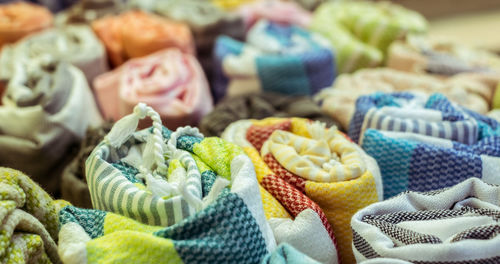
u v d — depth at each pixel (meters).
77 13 2.01
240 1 2.25
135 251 0.66
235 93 1.57
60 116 1.25
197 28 1.82
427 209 0.83
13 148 1.20
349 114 1.28
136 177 0.81
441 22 2.50
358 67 1.78
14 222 0.67
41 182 1.23
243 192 0.70
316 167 0.92
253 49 1.68
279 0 2.36
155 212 0.71
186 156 0.81
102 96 1.51
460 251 0.66
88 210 0.78
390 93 1.22
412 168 0.98
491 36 2.21
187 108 1.35
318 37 1.79
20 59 1.49
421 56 1.64
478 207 0.81
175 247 0.65
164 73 1.48
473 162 0.95
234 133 1.07
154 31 1.71
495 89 1.39
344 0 2.37
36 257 0.71
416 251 0.68
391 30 1.88
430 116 1.07
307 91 1.56
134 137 0.87
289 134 1.00
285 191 0.87
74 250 0.65
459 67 1.54
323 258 0.81
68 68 1.45
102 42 1.80
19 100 1.24
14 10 1.86
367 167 0.92
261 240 0.71
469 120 1.05
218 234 0.67
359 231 0.75
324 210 0.89
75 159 1.15
